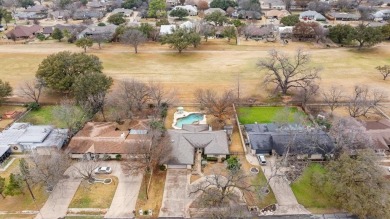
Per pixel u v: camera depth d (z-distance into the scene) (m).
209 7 187.88
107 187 55.88
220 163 61.84
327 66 108.50
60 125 73.25
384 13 169.25
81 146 62.59
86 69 84.94
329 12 182.25
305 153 61.81
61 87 80.88
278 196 53.84
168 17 175.25
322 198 53.28
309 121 73.94
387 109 79.81
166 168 60.06
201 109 80.00
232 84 95.12
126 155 62.03
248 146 66.50
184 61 114.69
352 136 60.66
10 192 50.78
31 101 84.19
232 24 152.62
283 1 197.00
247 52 123.94
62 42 136.88
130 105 75.50
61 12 177.00
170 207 51.75
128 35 121.31
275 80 94.75
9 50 124.56
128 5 192.25
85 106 73.94
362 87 88.31
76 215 50.38
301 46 130.62
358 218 49.28
